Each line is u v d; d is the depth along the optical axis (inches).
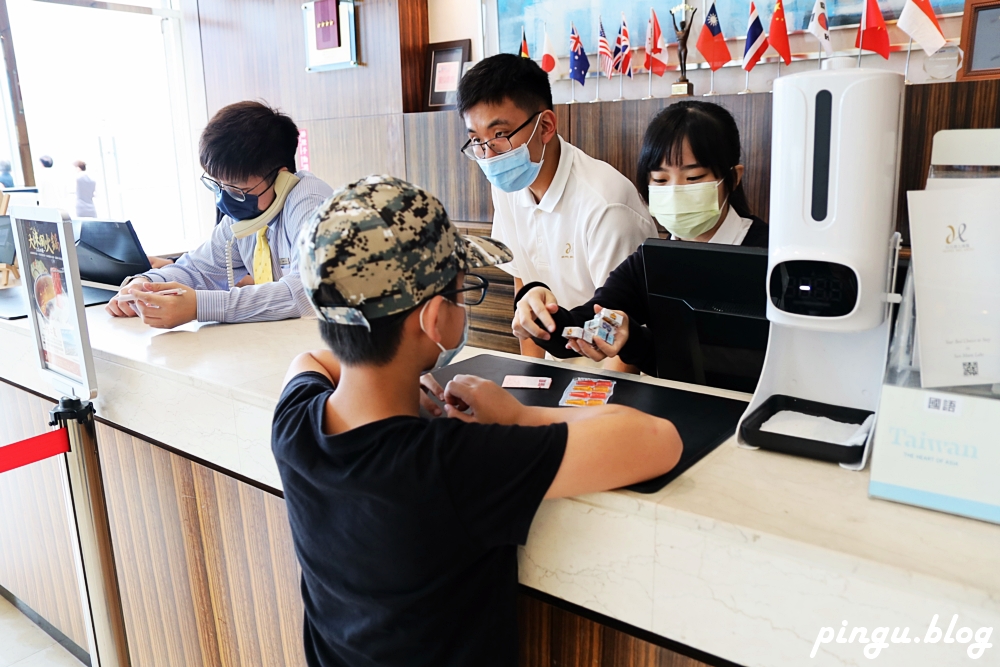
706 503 34.6
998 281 31.9
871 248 35.4
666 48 119.1
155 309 67.6
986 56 87.5
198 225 207.3
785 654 32.8
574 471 33.8
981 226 32.1
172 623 68.2
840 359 41.7
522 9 133.0
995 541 30.7
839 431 40.1
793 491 35.6
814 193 35.6
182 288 70.1
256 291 72.3
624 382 51.4
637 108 107.6
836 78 33.9
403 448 33.1
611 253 75.9
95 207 188.9
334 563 36.7
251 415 51.6
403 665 36.6
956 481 32.5
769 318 39.6
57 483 76.2
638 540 35.9
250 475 53.7
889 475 34.0
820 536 31.4
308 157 162.9
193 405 56.0
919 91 85.8
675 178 64.1
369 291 31.6
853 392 41.8
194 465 59.2
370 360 33.8
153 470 63.4
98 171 190.5
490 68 72.6
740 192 67.9
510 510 33.5
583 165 78.9
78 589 79.5
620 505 35.9
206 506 59.6
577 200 78.7
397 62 141.0
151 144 199.6
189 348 62.9
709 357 52.4
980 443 31.8
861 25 96.7
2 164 174.2
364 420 34.8
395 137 144.4
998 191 31.7
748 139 98.2
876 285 36.0
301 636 55.6
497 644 38.2
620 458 34.6
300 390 39.8
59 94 179.5
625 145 110.0
